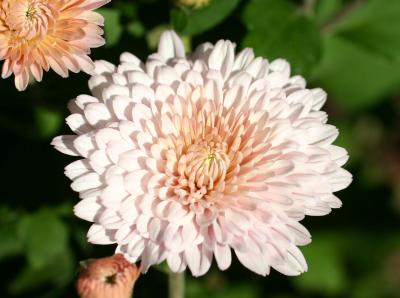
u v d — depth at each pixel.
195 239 0.20
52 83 0.25
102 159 0.20
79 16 0.21
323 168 0.21
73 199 0.26
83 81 0.25
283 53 0.25
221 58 0.22
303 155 0.20
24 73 0.21
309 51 0.25
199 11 0.24
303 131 0.21
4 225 0.26
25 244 0.26
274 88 0.21
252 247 0.20
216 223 0.20
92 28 0.21
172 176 0.21
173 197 0.21
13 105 0.26
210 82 0.21
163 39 0.22
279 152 0.21
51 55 0.21
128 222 0.20
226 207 0.20
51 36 0.21
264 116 0.21
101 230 0.20
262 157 0.21
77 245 0.26
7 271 0.27
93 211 0.20
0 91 0.26
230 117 0.21
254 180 0.21
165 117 0.21
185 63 0.21
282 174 0.20
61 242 0.26
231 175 0.21
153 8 0.25
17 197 0.27
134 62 0.22
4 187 0.27
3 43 0.21
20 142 0.27
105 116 0.21
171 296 0.23
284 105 0.21
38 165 0.27
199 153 0.21
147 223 0.20
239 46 0.25
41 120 0.27
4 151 0.27
